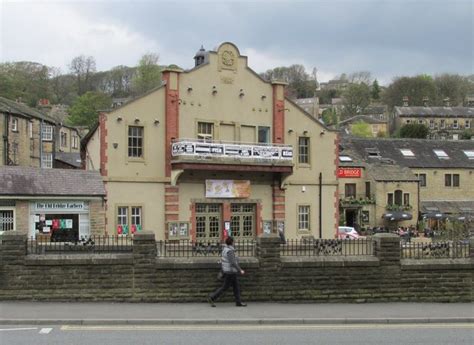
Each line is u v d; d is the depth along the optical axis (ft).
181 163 119.14
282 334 44.80
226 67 128.67
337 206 141.38
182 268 56.65
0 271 54.49
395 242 60.34
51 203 103.60
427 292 60.54
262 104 133.08
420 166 196.54
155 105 120.88
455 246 65.21
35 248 62.75
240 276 57.52
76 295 55.21
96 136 120.98
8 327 45.75
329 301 58.85
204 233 126.00
